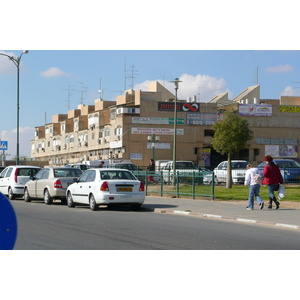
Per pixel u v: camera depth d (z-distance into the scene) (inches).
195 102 3048.7
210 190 936.9
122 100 3230.8
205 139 3056.1
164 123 2999.5
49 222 614.2
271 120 3142.2
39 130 4222.4
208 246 429.7
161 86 3351.4
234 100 3582.7
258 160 3117.6
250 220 630.5
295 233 529.0
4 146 1658.5
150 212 773.3
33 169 1065.5
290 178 1278.3
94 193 780.0
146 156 2967.5
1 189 1087.6
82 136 3459.6
